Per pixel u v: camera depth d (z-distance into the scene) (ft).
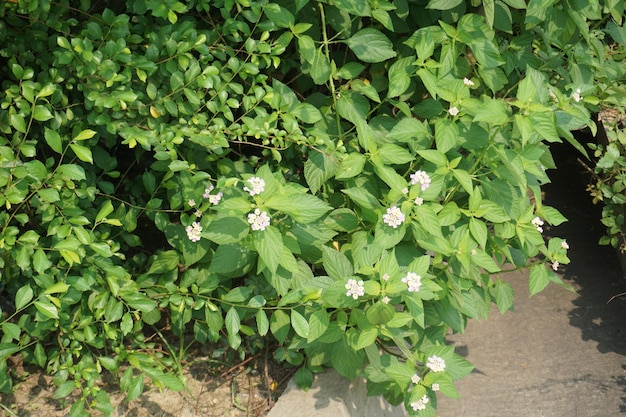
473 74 10.71
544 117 8.59
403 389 8.91
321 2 9.59
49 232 8.20
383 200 9.45
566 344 13.57
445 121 8.96
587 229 16.76
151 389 10.05
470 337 13.83
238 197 8.25
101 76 8.44
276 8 8.84
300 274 9.16
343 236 9.89
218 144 8.71
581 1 9.88
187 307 9.61
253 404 10.20
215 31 9.35
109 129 8.52
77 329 8.79
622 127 13.87
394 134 9.28
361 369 9.59
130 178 11.72
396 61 10.00
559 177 18.61
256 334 10.72
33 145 8.55
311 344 9.55
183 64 8.73
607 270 15.52
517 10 10.91
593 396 12.35
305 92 11.24
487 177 9.65
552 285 15.19
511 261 9.68
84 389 8.61
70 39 9.14
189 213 10.02
